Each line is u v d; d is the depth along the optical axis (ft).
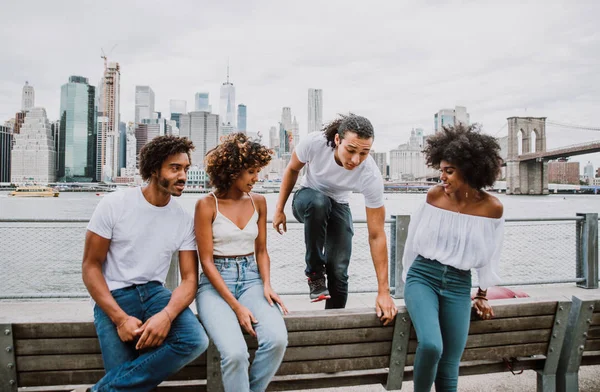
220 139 6.97
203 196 6.68
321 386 6.12
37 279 29.76
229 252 6.61
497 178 6.52
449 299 6.43
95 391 5.22
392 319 6.05
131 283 6.15
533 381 8.41
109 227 6.01
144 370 5.31
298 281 25.93
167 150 6.06
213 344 5.58
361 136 7.06
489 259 6.48
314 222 8.50
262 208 7.04
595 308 6.53
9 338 5.17
